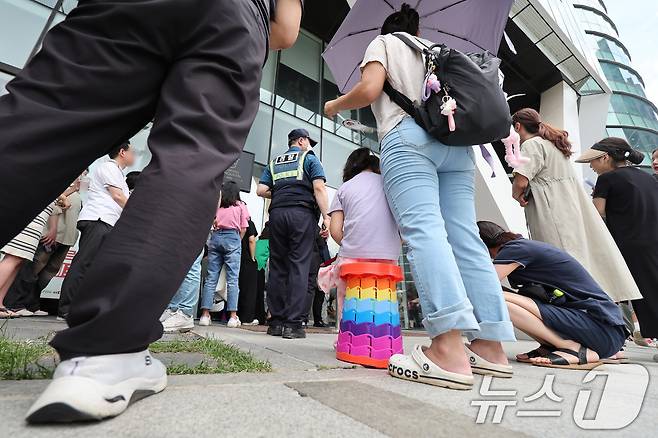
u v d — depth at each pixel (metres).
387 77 1.43
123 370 0.67
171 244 0.70
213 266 3.70
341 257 1.88
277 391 0.90
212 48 0.84
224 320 4.50
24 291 3.31
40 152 0.72
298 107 7.11
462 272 1.43
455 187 1.47
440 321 1.14
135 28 0.80
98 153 0.82
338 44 2.30
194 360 1.41
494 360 1.43
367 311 1.64
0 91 4.16
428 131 1.28
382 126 1.44
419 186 1.30
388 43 1.45
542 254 2.03
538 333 1.94
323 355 1.83
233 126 0.83
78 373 0.62
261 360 1.49
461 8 2.07
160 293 0.69
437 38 2.15
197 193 0.73
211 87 0.82
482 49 2.06
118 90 0.80
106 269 0.66
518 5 8.04
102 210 2.94
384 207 1.79
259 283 4.79
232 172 5.54
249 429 0.63
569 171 2.45
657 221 2.46
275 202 2.93
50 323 2.56
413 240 1.25
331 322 5.84
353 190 1.89
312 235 2.89
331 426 0.67
